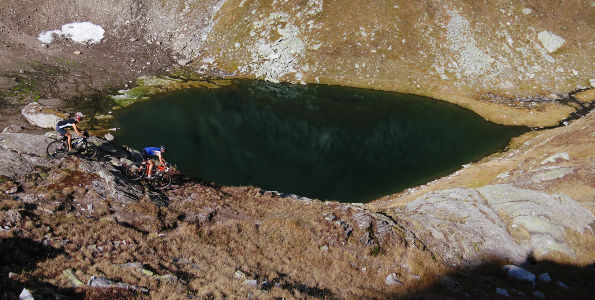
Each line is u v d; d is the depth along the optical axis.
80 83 71.69
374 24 84.88
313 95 73.31
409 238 23.86
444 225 25.53
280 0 89.69
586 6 86.00
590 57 79.19
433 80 77.12
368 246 22.58
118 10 91.56
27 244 15.37
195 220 22.92
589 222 26.09
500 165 45.25
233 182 41.16
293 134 57.19
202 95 71.44
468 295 18.62
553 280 20.92
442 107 69.62
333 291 17.56
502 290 19.19
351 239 23.33
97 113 62.19
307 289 17.14
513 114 65.88
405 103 71.00
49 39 82.75
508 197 28.77
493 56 79.94
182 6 94.56
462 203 28.41
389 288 18.78
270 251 20.95
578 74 76.44
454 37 82.94
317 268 20.06
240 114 63.44
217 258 18.75
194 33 90.88
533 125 62.25
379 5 86.44
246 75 81.75
